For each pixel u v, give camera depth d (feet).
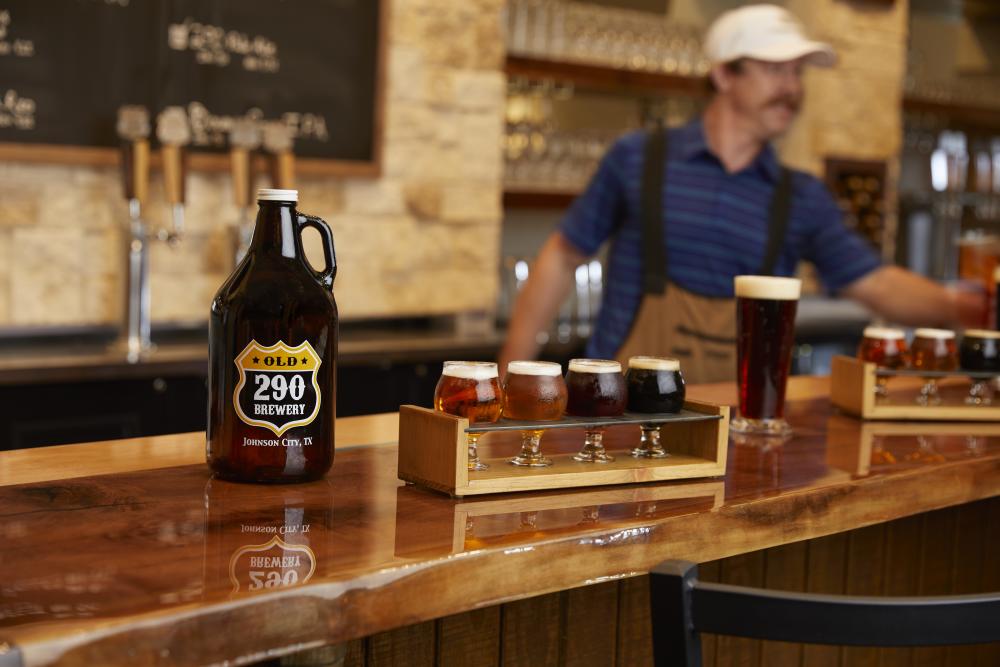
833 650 6.22
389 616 3.10
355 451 4.72
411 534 3.47
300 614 2.92
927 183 19.47
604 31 14.62
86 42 10.80
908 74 18.83
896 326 15.81
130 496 3.83
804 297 17.76
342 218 12.56
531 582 3.44
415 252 13.08
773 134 9.04
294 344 3.99
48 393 9.76
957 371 6.12
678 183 9.06
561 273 9.54
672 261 9.04
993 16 20.22
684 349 9.02
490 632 4.50
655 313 9.06
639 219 9.11
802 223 9.25
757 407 5.55
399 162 12.87
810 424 5.83
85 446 4.68
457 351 12.20
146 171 10.66
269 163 11.50
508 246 15.83
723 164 9.07
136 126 10.56
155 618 2.66
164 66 11.21
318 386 4.07
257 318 3.97
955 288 9.09
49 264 10.87
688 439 4.65
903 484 4.64
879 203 17.10
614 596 5.02
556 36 14.19
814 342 15.47
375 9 12.41
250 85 11.74
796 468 4.71
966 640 3.23
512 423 4.16
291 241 4.07
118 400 10.11
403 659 4.19
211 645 2.76
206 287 11.75
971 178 19.16
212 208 11.71
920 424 5.92
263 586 2.92
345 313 12.66
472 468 4.22
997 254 8.94
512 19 13.91
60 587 2.86
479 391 4.10
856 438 5.47
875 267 9.27
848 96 16.90
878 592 6.30
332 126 12.28
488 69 13.38
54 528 3.42
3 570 2.99
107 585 2.89
